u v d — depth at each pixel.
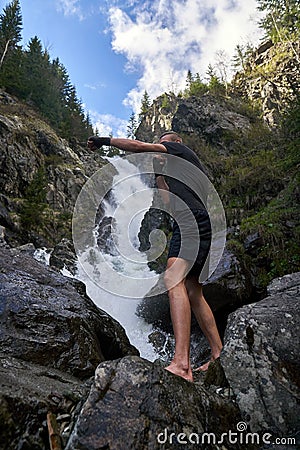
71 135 35.22
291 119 8.27
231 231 8.05
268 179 10.45
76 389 1.71
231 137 15.88
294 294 2.43
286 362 1.78
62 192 22.55
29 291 2.70
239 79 25.56
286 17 15.31
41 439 1.36
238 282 5.59
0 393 1.36
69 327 2.50
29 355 2.18
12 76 33.53
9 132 20.66
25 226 16.61
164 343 5.61
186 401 1.42
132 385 1.35
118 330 3.36
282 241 7.04
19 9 38.25
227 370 1.83
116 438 1.19
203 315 2.55
